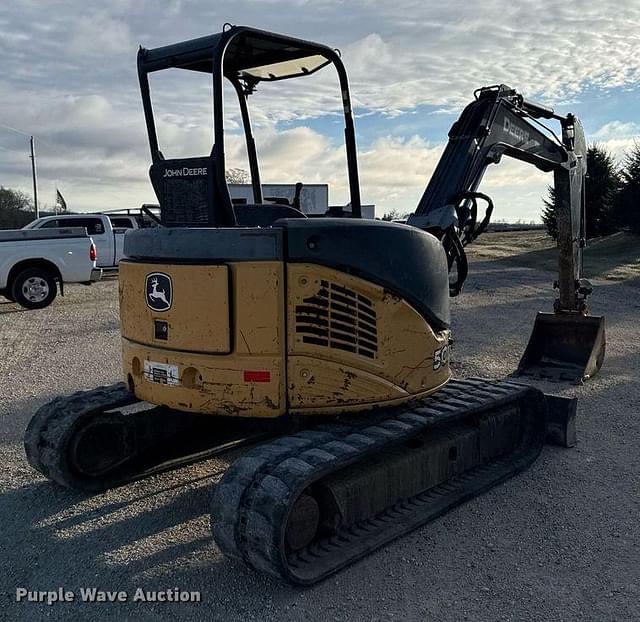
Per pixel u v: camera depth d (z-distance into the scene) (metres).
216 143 4.37
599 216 38.22
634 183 33.81
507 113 6.88
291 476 3.78
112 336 11.77
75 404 5.25
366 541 4.29
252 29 4.45
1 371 9.19
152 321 4.54
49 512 4.91
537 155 7.62
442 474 5.14
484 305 15.61
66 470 5.04
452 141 6.50
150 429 5.57
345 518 4.30
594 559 4.23
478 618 3.62
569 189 8.48
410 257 4.67
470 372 9.05
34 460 5.17
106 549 4.38
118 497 5.17
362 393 4.46
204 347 4.29
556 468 5.73
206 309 4.26
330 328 4.33
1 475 5.57
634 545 4.41
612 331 12.27
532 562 4.20
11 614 3.71
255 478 3.89
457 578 4.01
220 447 6.00
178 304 4.36
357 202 5.21
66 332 12.20
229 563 4.20
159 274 4.45
